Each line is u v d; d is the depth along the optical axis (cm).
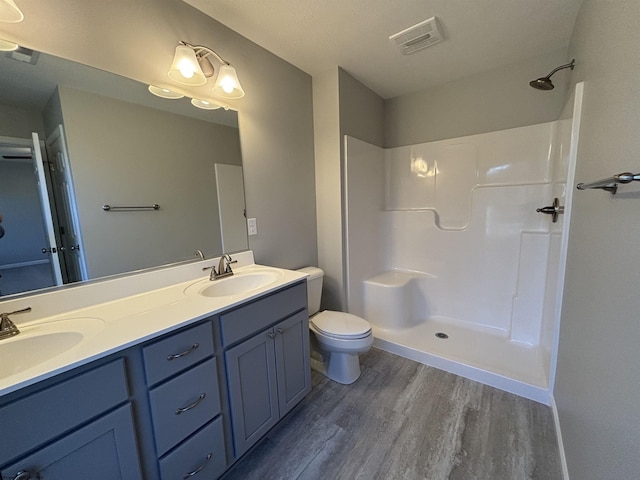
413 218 270
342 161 221
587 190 116
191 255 155
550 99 201
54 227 110
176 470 102
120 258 129
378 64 207
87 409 80
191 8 144
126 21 123
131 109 129
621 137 82
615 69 89
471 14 154
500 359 196
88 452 81
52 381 73
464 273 248
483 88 226
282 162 203
